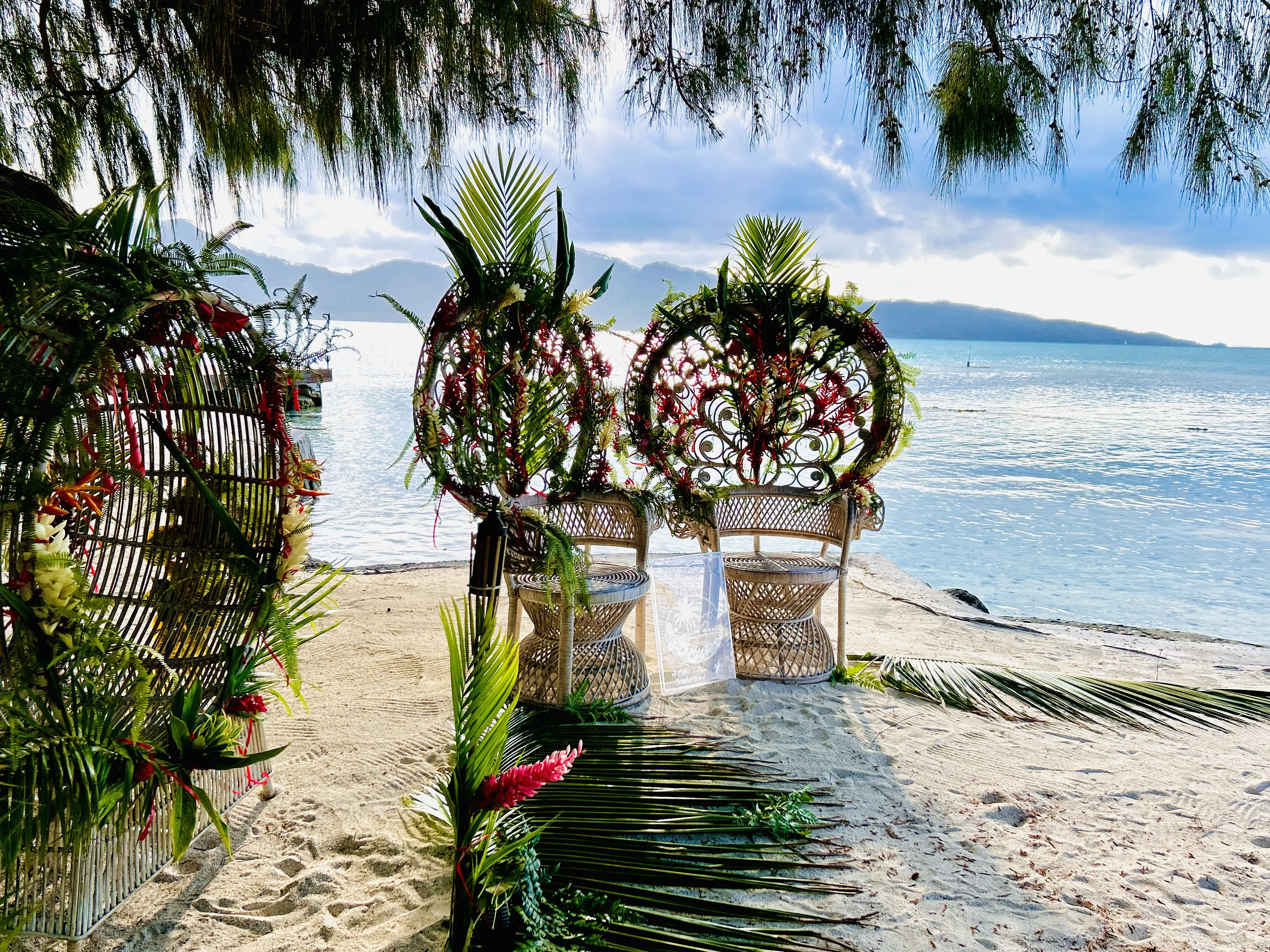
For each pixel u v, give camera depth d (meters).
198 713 1.94
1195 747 3.10
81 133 3.53
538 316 3.37
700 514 3.79
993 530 9.59
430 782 2.64
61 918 1.74
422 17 3.05
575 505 3.68
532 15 3.10
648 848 2.22
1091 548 8.68
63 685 1.67
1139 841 2.45
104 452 1.68
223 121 3.39
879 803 2.62
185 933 1.96
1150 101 2.23
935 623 4.83
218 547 2.18
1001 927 2.03
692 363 3.90
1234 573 7.67
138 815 1.85
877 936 1.98
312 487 2.33
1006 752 3.03
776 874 2.21
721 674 3.51
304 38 3.05
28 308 1.57
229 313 2.02
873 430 3.81
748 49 2.75
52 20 3.45
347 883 2.15
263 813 2.49
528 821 2.22
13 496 1.51
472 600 4.84
